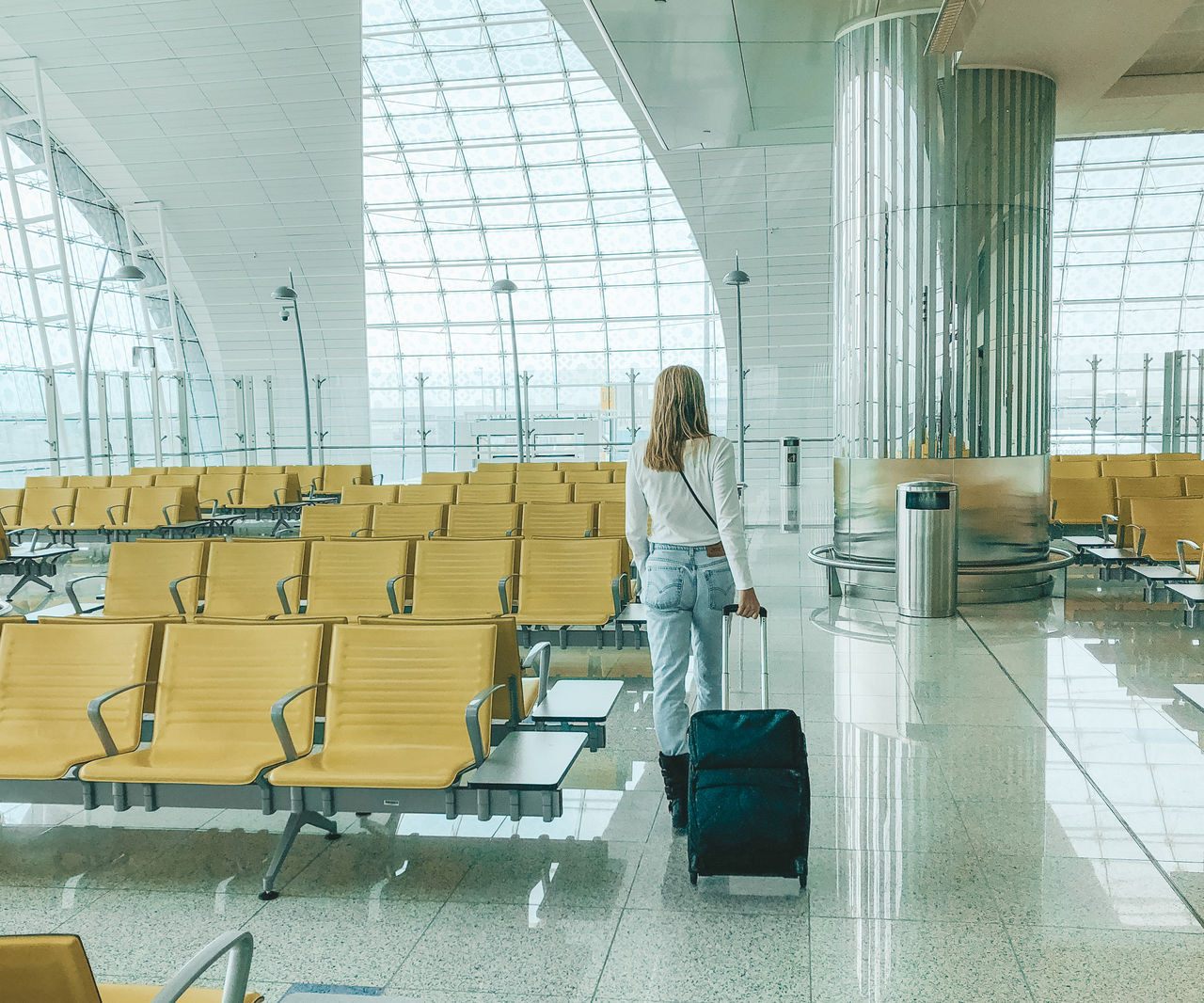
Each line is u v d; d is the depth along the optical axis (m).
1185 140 25.94
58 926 3.48
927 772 4.86
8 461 19.77
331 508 9.30
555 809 3.73
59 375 24.27
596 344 30.77
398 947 3.28
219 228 29.11
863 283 9.96
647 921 3.44
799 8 9.55
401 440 25.39
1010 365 9.68
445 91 26.81
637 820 4.34
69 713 4.38
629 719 5.90
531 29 25.11
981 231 9.55
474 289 30.67
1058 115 12.48
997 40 8.80
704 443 4.14
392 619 4.55
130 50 23.11
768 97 12.73
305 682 4.27
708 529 4.19
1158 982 3.00
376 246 30.16
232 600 7.00
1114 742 5.27
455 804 3.78
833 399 10.52
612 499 11.14
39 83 21.11
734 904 3.55
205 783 3.84
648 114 13.58
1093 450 24.55
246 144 26.41
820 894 3.62
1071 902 3.52
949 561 8.86
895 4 9.40
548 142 27.72
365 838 4.21
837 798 4.54
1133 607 9.25
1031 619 8.70
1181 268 27.56
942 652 7.45
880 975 3.07
